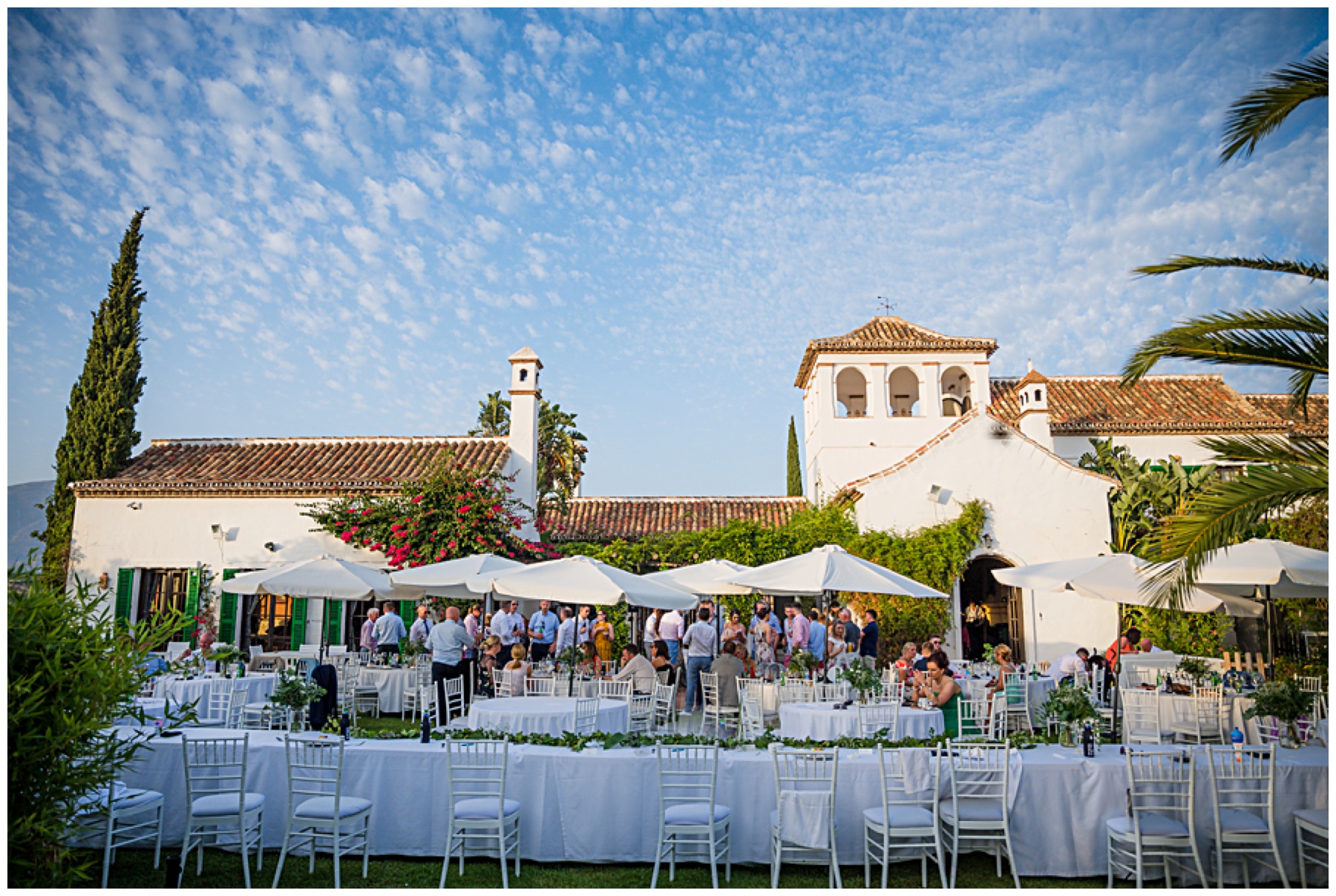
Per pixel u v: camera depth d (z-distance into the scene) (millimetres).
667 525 24656
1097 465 22734
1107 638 20125
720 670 12898
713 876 6754
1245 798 7215
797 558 13266
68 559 20391
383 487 20453
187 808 6852
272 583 14391
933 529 20359
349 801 7234
